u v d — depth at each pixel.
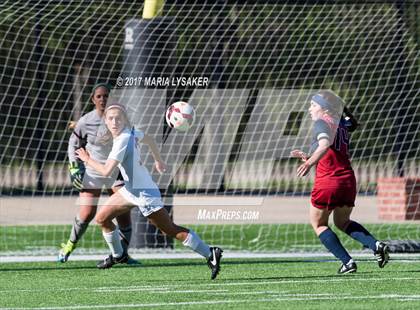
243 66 72.00
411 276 38.88
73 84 71.38
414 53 70.38
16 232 60.97
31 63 71.69
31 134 74.62
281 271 41.69
